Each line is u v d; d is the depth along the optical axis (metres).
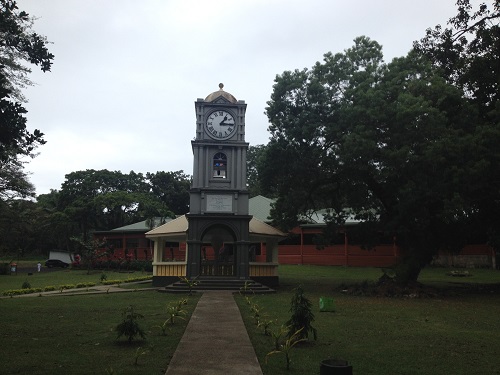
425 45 26.12
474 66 24.53
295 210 27.55
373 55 26.42
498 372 8.51
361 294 23.78
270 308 17.20
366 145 22.30
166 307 17.14
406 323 14.30
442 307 18.81
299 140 25.88
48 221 61.34
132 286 29.17
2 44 10.65
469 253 44.25
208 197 26.56
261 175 27.77
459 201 20.88
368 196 27.86
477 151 21.53
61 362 8.79
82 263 50.16
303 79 26.20
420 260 25.41
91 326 12.93
